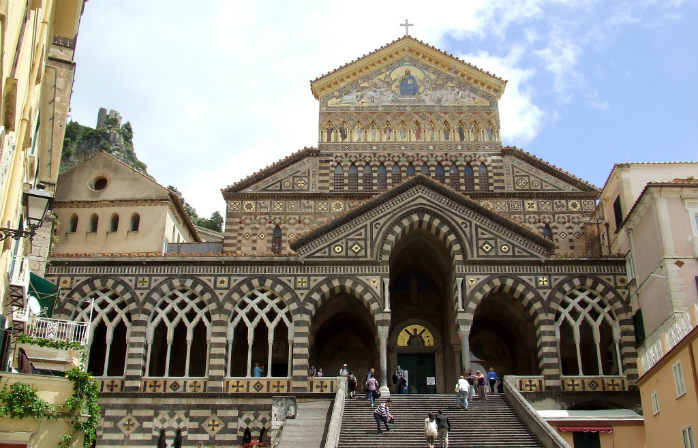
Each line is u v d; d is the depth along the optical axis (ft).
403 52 191.21
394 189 148.87
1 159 55.57
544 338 138.41
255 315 151.64
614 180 156.35
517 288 142.20
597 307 142.00
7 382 83.87
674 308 122.01
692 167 151.23
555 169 177.58
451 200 149.18
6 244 74.49
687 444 103.71
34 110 82.28
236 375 153.99
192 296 144.77
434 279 169.07
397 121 185.37
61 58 124.06
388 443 108.17
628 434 123.95
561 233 172.35
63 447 85.46
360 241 146.41
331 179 179.63
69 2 92.58
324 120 185.26
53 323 108.17
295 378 136.36
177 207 182.19
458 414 121.29
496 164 180.65
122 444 132.16
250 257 145.07
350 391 137.28
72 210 174.81
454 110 186.19
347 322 167.63
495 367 164.66
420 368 163.53
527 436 110.42
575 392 134.41
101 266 144.77
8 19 46.39
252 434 132.67
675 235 127.24
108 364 139.64
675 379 108.27
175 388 136.36
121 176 177.68
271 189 178.50
